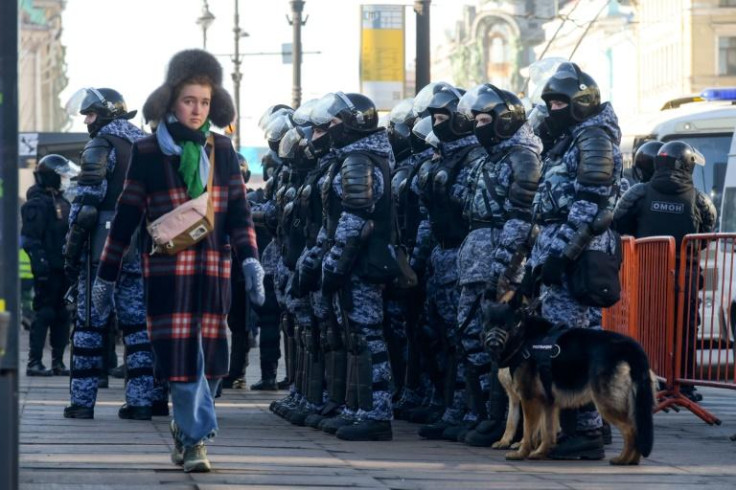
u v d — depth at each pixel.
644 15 167.62
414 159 22.03
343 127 18.89
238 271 28.84
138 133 21.67
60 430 19.38
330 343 20.52
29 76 177.00
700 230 27.28
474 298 18.27
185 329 14.20
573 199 16.81
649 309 25.11
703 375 23.95
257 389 29.05
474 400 18.55
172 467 14.99
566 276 16.88
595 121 16.95
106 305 14.85
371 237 18.59
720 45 153.38
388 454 17.19
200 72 14.44
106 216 21.17
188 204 14.20
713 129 50.41
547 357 16.31
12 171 9.34
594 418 16.94
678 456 17.72
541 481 14.91
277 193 23.77
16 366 9.35
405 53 53.81
